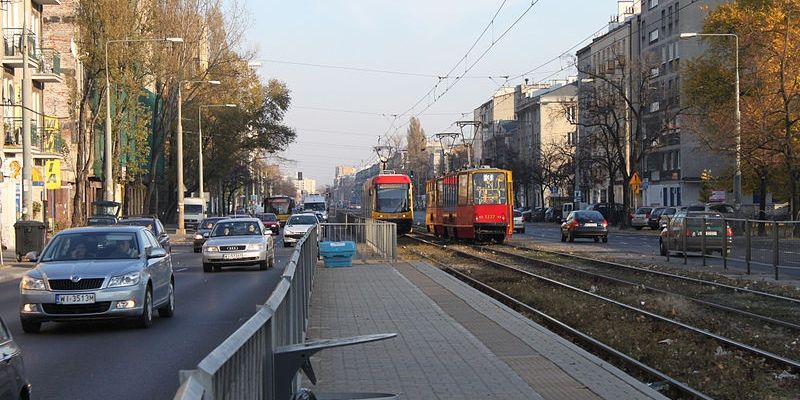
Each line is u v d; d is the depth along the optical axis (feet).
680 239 105.70
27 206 117.29
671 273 90.33
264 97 285.84
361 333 48.37
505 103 474.49
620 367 40.91
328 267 102.37
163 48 184.65
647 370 38.11
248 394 15.70
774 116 151.33
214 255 95.50
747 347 43.01
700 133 167.63
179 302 64.49
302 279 41.98
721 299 67.72
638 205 301.63
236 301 64.95
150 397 31.37
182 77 198.80
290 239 156.46
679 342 46.60
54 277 47.91
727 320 55.67
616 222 237.45
